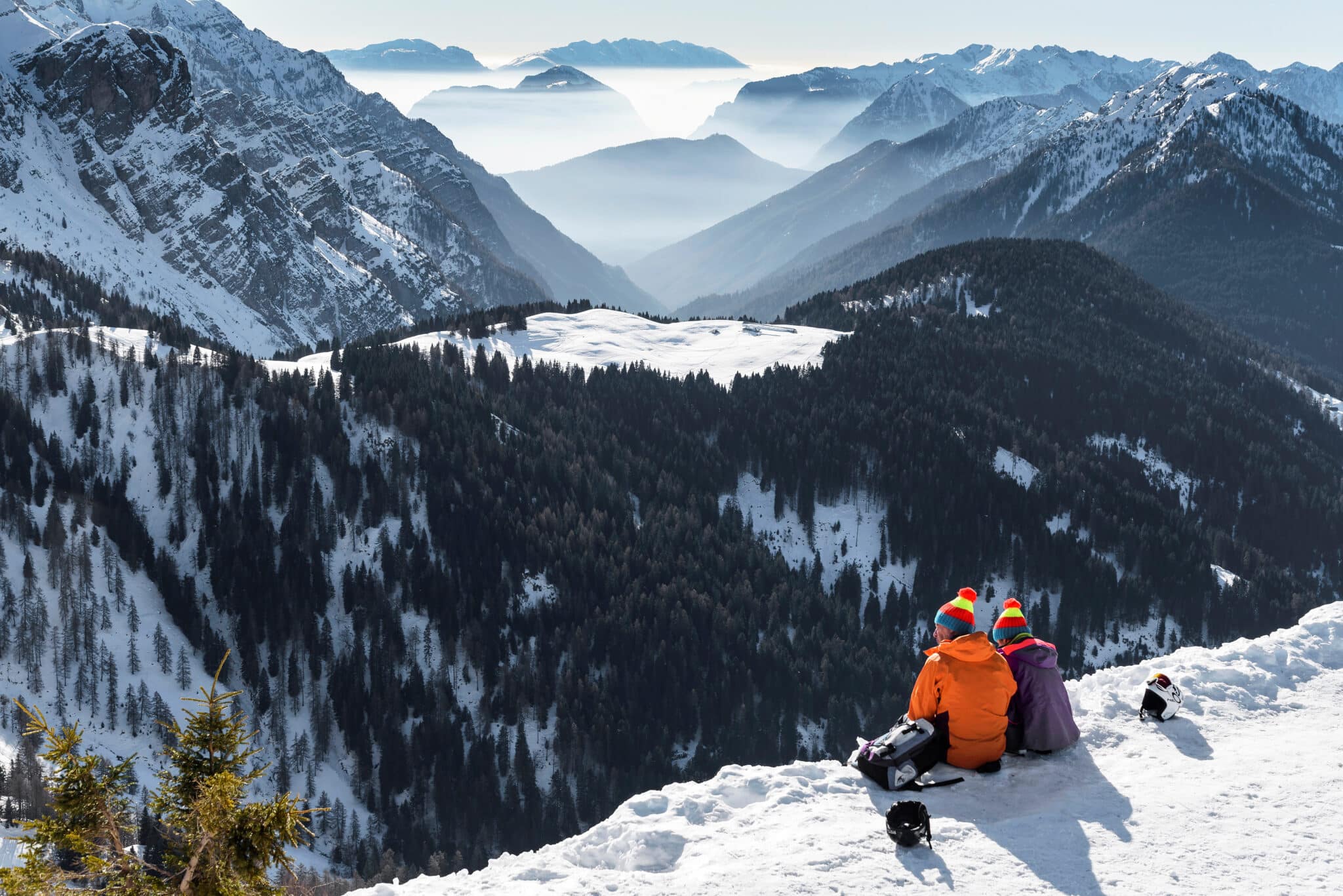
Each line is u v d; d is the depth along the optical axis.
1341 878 8.88
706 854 9.83
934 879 9.07
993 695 11.60
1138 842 9.73
